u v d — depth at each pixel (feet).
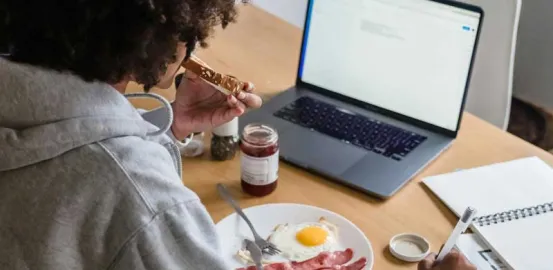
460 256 3.28
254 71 5.41
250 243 3.58
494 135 4.62
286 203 3.94
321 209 3.86
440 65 4.44
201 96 3.85
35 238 2.33
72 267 2.37
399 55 4.59
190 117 3.85
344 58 4.83
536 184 4.07
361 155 4.33
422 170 4.23
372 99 4.78
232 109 3.82
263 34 6.05
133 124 2.50
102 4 2.23
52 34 2.27
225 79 3.76
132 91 5.01
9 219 2.34
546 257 3.49
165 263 2.43
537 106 7.28
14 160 2.29
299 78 5.09
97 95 2.40
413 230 3.76
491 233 3.65
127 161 2.38
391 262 3.54
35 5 2.24
